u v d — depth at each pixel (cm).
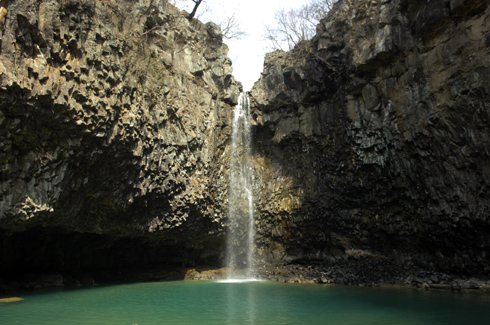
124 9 1478
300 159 2150
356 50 1762
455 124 1427
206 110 1958
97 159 1317
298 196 2103
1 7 949
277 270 2052
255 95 2273
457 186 1454
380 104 1730
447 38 1438
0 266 1446
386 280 1656
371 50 1688
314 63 1983
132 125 1370
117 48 1345
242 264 2195
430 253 1670
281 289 1502
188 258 2114
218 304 1134
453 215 1471
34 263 1586
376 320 905
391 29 1627
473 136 1377
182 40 1956
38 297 1251
